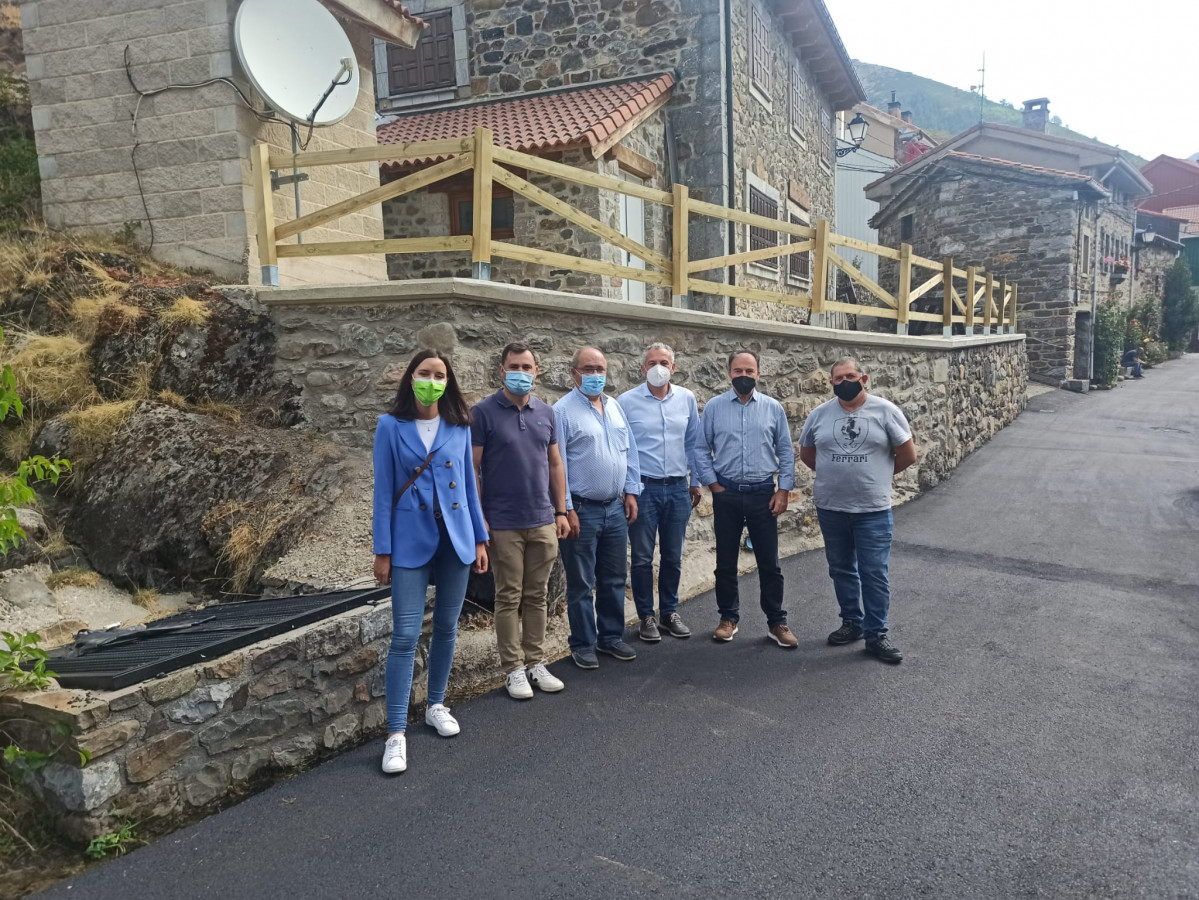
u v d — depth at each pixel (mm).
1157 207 43312
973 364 11344
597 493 4340
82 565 4668
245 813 3016
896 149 33812
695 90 11164
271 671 3252
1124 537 7031
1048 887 2549
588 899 2512
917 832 2854
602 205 9391
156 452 4961
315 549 4570
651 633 4855
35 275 5918
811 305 7762
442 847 2789
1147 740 3525
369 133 8039
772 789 3152
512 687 4012
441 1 12133
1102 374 19453
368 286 5207
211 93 6523
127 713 2797
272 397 5594
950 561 6445
